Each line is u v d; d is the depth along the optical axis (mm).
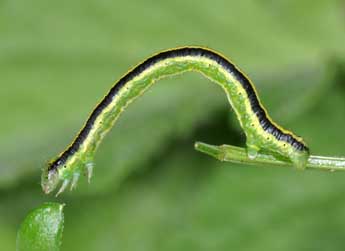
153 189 195
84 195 194
